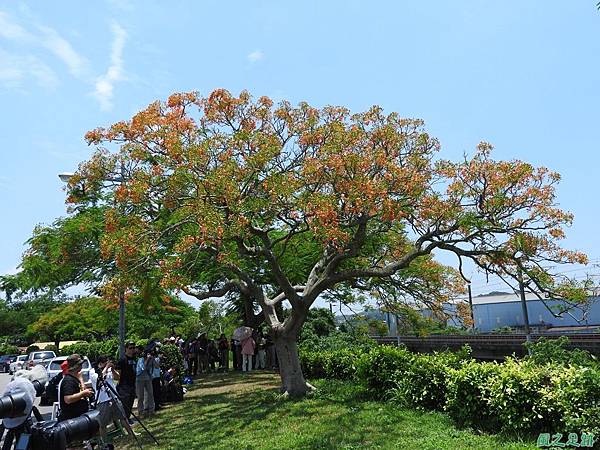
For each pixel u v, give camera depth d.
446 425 8.49
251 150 11.55
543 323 34.84
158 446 9.02
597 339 15.98
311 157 11.75
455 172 10.50
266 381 16.61
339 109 12.85
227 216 10.78
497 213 10.25
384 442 7.75
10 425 6.20
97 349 33.16
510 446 6.83
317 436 8.49
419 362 10.27
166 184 11.52
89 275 15.03
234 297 23.94
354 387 12.86
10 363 42.03
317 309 22.77
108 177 13.12
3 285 17.16
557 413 6.97
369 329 21.52
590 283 11.84
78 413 7.53
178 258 10.80
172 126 11.96
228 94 12.73
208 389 15.97
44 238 14.87
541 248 10.23
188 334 34.84
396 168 10.57
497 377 7.93
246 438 8.92
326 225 10.27
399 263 11.36
